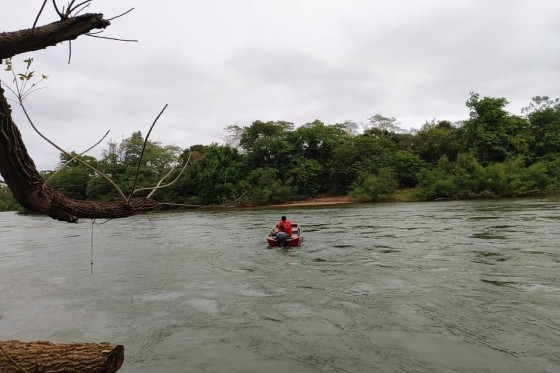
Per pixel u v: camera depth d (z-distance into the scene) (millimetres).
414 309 7676
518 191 40312
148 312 8164
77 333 7168
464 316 7184
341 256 13125
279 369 5578
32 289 10359
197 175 54906
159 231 24203
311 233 19297
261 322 7383
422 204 38281
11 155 2197
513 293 8234
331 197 53469
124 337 6902
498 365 5406
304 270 11367
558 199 33719
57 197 2436
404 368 5465
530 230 16016
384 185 45938
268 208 46031
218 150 58781
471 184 42062
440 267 10766
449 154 53781
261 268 11914
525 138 47875
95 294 9633
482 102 48875
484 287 8758
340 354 5965
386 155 51812
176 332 7031
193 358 5992
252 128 60156
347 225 22312
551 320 6773
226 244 17109
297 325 7164
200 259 13773
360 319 7312
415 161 51938
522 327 6566
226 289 9688
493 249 12648
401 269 10820
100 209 2510
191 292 9523
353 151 53031
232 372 5535
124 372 5609
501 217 21438
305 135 56875
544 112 50906
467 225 18953
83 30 2148
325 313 7715
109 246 17859
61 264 13727
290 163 55844
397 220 23484
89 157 58531
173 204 2791
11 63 2119
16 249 18016
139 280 10945
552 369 5230
